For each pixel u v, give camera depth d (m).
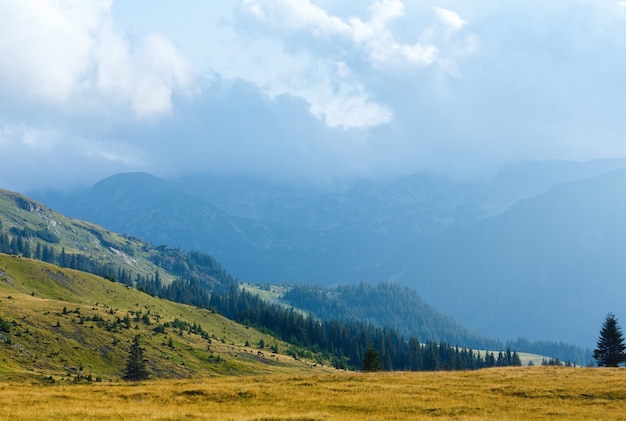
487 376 68.06
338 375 71.00
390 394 55.88
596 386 58.81
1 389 55.78
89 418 39.66
